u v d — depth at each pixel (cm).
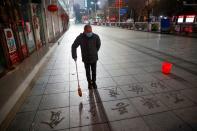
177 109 308
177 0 2739
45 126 277
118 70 542
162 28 1716
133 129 261
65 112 314
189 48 860
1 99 345
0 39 516
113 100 350
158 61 634
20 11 696
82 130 264
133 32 2106
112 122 279
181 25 1573
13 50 586
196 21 1502
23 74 485
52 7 1145
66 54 840
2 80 454
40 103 350
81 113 309
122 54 784
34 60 659
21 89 390
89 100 354
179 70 519
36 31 903
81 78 485
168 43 1055
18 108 331
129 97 360
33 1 855
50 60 725
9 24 582
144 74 495
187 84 413
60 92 399
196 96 353
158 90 387
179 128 258
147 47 939
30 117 302
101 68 571
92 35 364
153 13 3238
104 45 1071
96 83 441
